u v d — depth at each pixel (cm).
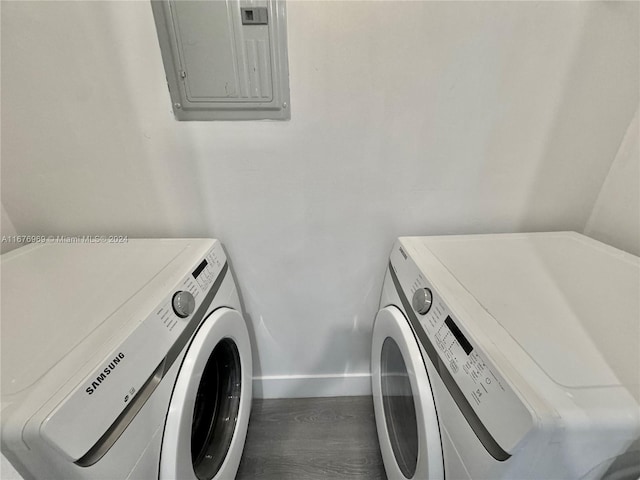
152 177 102
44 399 46
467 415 56
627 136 96
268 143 98
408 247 95
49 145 96
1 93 89
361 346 139
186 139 97
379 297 125
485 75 91
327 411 146
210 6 81
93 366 51
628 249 98
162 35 84
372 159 101
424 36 87
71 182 102
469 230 112
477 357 55
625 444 45
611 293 71
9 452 44
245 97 92
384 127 97
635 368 51
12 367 51
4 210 104
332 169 102
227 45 85
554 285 74
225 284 101
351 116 95
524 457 46
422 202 108
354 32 86
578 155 101
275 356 141
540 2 83
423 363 73
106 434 51
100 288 74
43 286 75
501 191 106
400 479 88
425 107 95
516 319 62
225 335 89
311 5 83
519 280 76
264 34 85
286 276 121
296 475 123
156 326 65
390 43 87
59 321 62
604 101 94
